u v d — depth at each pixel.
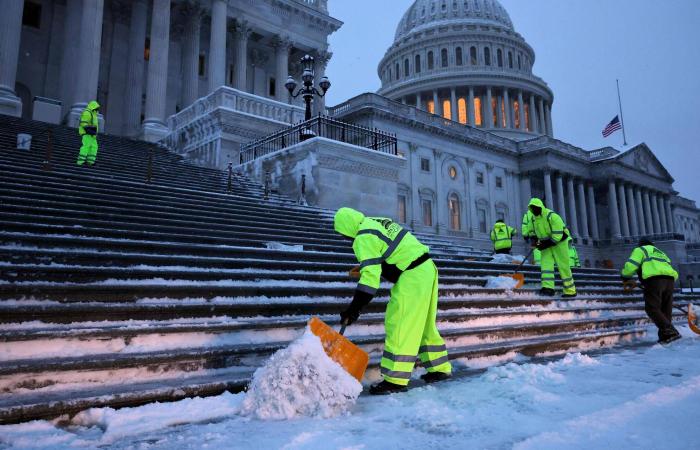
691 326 8.00
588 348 7.00
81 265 5.26
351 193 14.42
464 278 8.48
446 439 2.60
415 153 46.59
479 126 75.88
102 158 13.34
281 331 4.79
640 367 4.89
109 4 30.64
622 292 11.87
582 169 61.00
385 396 3.71
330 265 7.39
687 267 49.53
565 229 8.72
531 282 11.02
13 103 20.53
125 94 29.88
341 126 15.64
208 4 32.72
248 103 18.55
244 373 4.02
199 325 4.26
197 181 13.59
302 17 38.25
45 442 2.56
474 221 50.59
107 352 3.78
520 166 57.62
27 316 3.84
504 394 3.68
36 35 28.14
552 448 2.39
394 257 4.04
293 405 3.12
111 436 2.66
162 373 3.74
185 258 5.96
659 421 2.84
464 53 79.56
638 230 64.19
